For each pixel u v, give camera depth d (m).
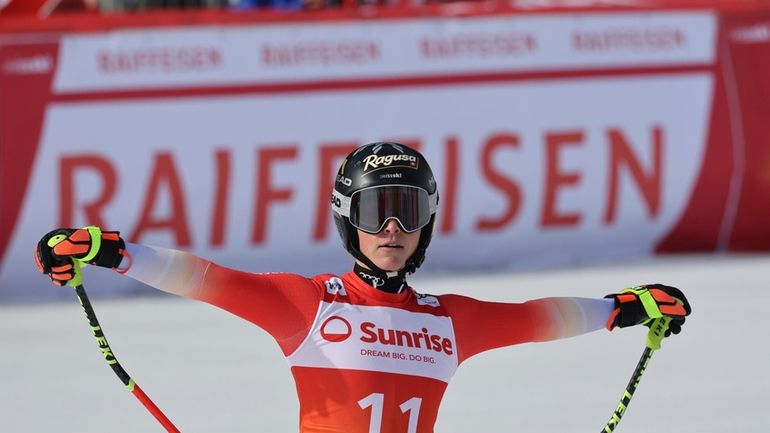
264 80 24.73
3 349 19.47
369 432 8.54
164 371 18.02
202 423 15.20
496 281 24.44
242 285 8.42
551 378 17.81
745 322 21.25
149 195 24.03
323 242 25.05
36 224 23.41
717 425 15.21
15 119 23.31
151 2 27.69
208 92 24.42
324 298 8.73
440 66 25.64
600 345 20.12
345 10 25.38
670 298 9.49
